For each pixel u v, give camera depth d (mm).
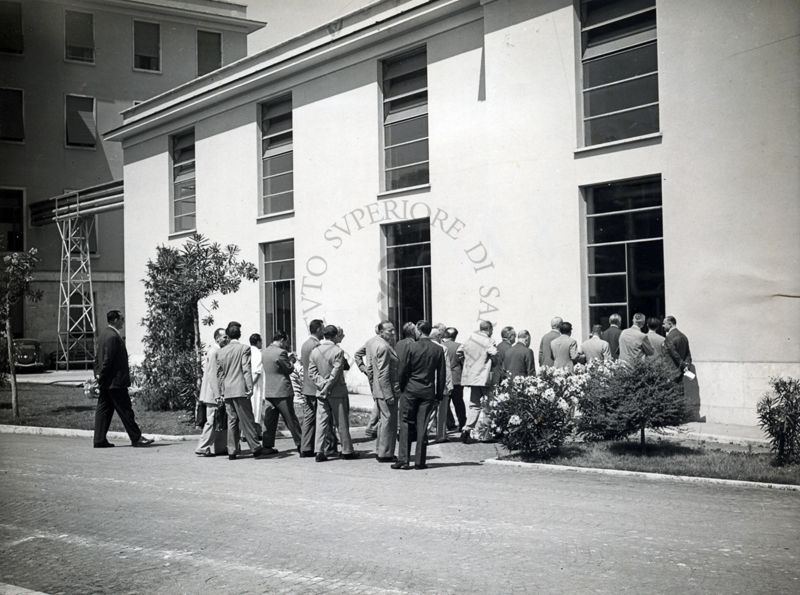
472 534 6570
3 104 28719
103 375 12891
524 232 15547
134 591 5281
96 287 33219
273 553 6102
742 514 7242
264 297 23156
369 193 19547
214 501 8125
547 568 5551
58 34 28484
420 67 18734
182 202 26781
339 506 7797
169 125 26781
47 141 29844
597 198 14711
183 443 13633
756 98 12523
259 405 13953
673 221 13430
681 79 13359
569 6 14938
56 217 30062
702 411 12961
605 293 14547
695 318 13109
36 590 5348
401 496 8312
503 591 5066
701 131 13117
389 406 11055
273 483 9219
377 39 19109
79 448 12875
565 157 14938
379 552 6059
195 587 5324
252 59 22797
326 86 20859
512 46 15797
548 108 15219
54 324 32250
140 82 30266
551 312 15078
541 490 8586
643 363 10703
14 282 17203
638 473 9391
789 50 12195
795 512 7324
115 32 29641
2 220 30391
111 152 31328
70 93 29406
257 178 23328
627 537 6406
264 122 23484
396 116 19266
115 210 31422
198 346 17484
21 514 7586
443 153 17688
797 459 9406
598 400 10633
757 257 12492
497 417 10828
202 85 24922
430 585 5227
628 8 14367
